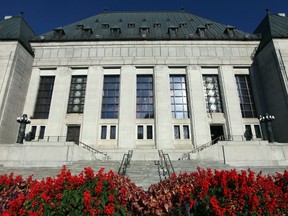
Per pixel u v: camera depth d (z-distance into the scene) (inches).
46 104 1168.2
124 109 1112.2
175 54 1232.8
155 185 315.0
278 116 1038.4
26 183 273.0
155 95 1143.6
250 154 780.6
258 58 1208.8
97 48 1248.8
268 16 1270.9
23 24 1268.5
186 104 1168.2
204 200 206.8
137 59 1213.7
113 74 1213.1
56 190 202.4
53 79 1222.9
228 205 199.9
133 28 1429.6
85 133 1067.9
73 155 762.2
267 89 1130.0
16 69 1069.1
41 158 759.7
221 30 1408.7
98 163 677.3
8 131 994.7
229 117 1109.7
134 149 1038.4
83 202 188.9
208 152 787.4
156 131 1074.1
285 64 1037.2
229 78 1184.8
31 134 1091.9
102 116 1139.3
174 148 1049.5
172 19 1589.6
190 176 318.3
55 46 1251.2
